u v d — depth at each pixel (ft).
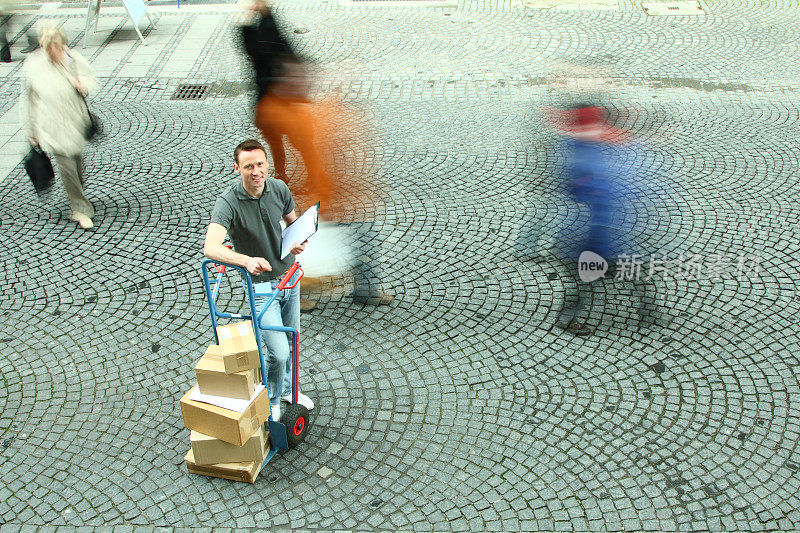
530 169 28.07
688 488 14.93
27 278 22.09
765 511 14.38
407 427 16.66
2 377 18.20
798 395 17.26
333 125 31.78
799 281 21.40
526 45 40.65
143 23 44.65
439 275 22.03
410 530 14.19
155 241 23.97
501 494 14.92
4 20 43.24
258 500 14.84
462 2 47.60
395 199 26.13
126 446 16.19
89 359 18.81
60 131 23.21
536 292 21.13
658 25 43.11
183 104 34.42
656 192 26.22
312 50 40.32
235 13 46.24
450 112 33.04
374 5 47.39
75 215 24.84
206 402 14.48
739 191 26.30
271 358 15.56
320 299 20.95
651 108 32.94
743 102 33.55
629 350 18.84
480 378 18.07
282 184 15.57
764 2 46.57
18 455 15.93
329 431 16.56
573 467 15.51
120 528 14.25
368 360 18.71
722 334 19.31
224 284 21.63
